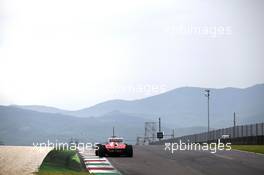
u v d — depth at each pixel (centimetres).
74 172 3388
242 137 8400
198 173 3494
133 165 4050
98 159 4612
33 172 3241
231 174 3447
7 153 5138
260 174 3456
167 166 3950
